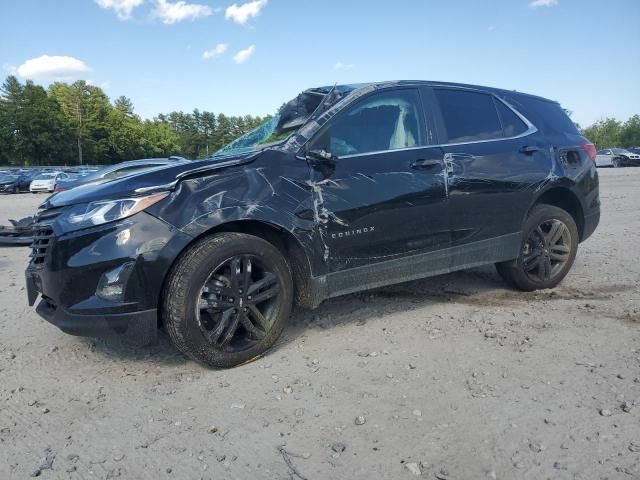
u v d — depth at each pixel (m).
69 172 37.28
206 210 3.35
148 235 3.21
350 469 2.43
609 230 8.69
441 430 2.71
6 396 3.23
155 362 3.67
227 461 2.52
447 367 3.43
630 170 32.16
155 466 2.50
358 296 5.01
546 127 5.08
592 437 2.61
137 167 10.74
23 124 77.00
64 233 3.27
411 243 4.12
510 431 2.68
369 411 2.91
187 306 3.26
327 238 3.75
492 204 4.51
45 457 2.59
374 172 3.92
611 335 3.88
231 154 3.88
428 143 4.27
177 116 132.62
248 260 3.49
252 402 3.06
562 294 4.98
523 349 3.67
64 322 3.27
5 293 5.72
